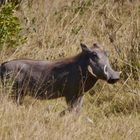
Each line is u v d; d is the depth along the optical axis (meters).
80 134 18.67
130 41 27.81
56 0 32.03
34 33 28.80
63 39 28.64
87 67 21.09
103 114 22.06
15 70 21.44
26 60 21.73
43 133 18.16
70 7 31.61
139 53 26.84
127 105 23.23
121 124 20.47
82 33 29.66
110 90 24.50
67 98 21.42
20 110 19.83
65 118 19.66
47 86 21.42
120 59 26.66
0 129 18.27
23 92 21.50
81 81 21.19
